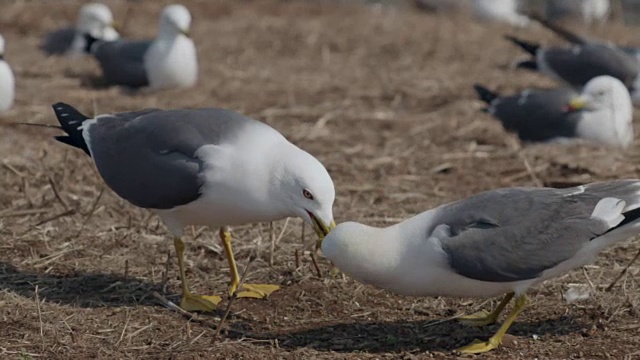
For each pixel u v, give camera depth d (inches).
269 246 471.8
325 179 375.6
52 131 653.9
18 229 490.6
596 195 365.7
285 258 461.1
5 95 684.1
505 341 378.3
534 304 414.0
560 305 412.2
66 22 1013.2
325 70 849.5
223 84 796.0
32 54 900.0
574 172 597.6
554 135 674.8
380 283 361.1
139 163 405.4
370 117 708.0
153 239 483.2
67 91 769.6
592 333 386.3
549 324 396.5
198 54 890.1
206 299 413.4
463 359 365.4
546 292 425.4
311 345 380.5
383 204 543.8
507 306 413.1
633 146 665.0
